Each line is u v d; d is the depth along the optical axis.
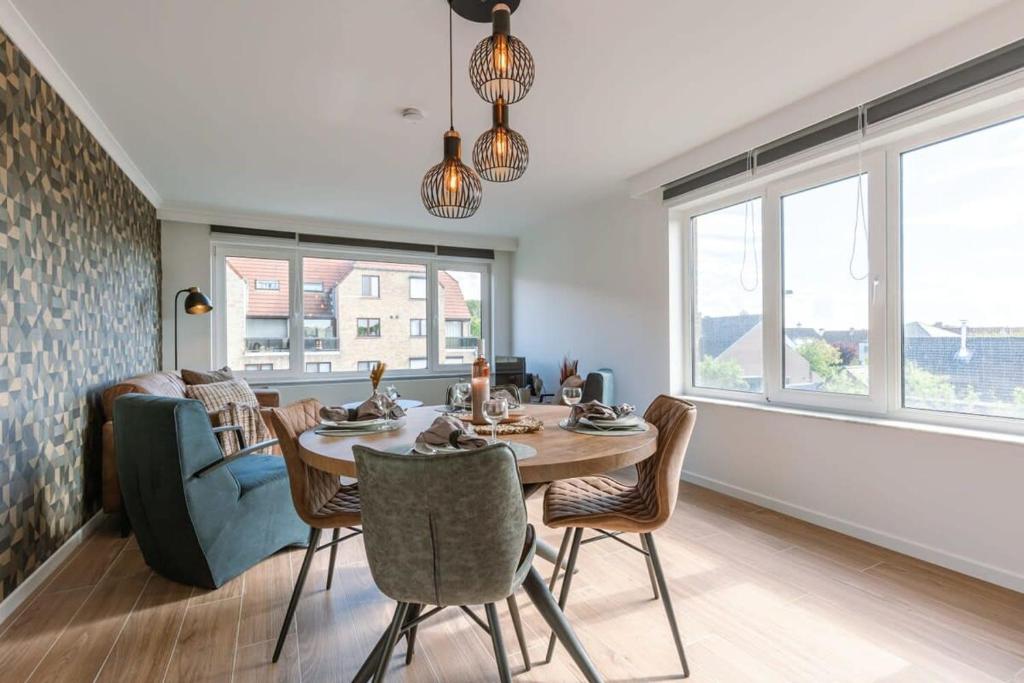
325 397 5.27
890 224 2.55
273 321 5.11
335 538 2.17
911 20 1.96
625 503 1.81
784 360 3.13
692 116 2.79
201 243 4.68
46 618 1.94
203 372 4.19
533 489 1.95
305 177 3.78
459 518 1.16
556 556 2.30
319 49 2.12
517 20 1.92
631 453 1.48
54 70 2.24
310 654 1.73
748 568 2.31
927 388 2.44
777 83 2.44
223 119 2.79
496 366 5.11
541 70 2.29
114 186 3.21
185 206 4.53
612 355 4.37
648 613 1.95
